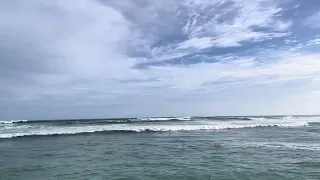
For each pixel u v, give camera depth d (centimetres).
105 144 1853
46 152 1510
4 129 2928
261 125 3809
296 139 2109
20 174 988
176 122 4494
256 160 1236
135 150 1573
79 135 2494
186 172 1000
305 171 1003
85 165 1145
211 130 3069
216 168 1066
